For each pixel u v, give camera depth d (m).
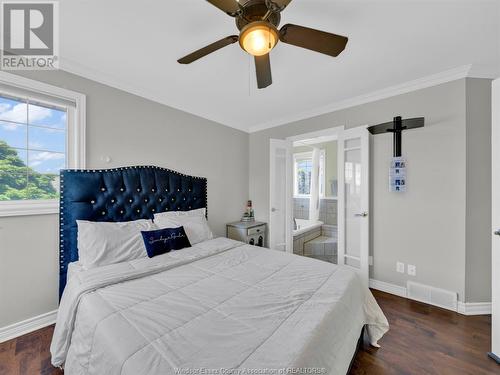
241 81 2.33
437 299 2.23
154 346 0.87
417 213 2.35
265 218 3.82
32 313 1.82
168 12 1.41
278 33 1.13
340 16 1.44
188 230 2.42
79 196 1.97
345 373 1.09
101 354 0.92
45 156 1.97
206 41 1.70
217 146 3.43
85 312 1.16
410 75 2.21
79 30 1.58
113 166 2.27
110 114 2.25
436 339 1.75
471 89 2.10
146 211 2.42
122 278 1.47
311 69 2.09
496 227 1.58
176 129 2.86
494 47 1.76
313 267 1.77
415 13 1.42
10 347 1.63
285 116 3.43
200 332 0.97
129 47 1.77
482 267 2.12
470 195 2.11
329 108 3.00
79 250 1.82
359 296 1.56
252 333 0.96
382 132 2.53
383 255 2.58
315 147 4.74
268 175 3.78
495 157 1.59
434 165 2.25
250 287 1.42
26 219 1.79
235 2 1.04
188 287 1.41
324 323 1.05
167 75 2.21
